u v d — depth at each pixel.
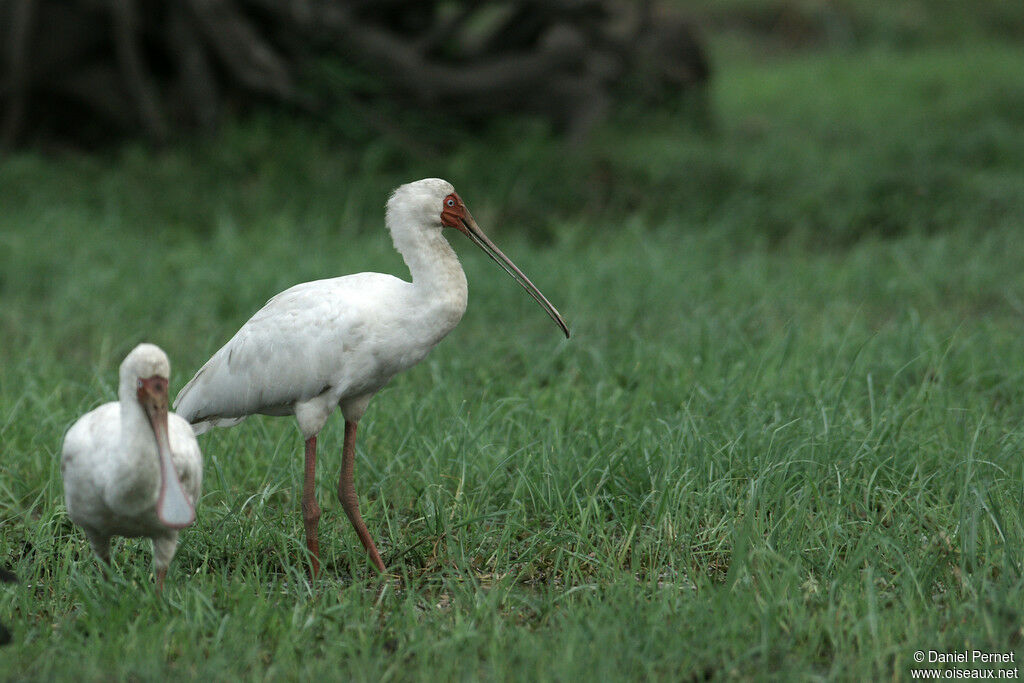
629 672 6.80
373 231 18.95
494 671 6.73
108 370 12.41
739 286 15.66
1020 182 20.80
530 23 23.94
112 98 22.50
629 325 14.27
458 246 18.70
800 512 8.32
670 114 27.70
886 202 20.17
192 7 21.66
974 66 35.06
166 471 6.80
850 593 7.54
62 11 22.08
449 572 8.21
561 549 8.38
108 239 17.73
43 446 10.00
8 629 7.09
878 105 30.00
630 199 20.88
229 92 23.03
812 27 44.09
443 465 9.62
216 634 7.10
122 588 7.69
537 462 9.45
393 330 8.38
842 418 10.23
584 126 24.03
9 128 22.33
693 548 8.52
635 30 25.47
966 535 8.05
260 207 19.64
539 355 13.04
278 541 8.73
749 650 6.94
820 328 13.70
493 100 23.58
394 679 6.82
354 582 7.85
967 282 15.76
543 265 16.48
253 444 10.40
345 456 8.58
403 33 24.67
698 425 10.09
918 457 9.52
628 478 9.37
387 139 22.22
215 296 15.36
